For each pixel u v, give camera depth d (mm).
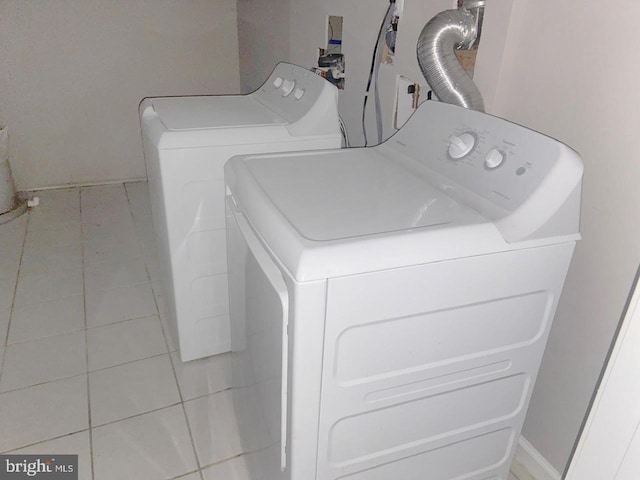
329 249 816
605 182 1119
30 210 3160
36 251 2686
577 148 1163
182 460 1519
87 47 3211
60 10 3070
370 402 987
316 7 2135
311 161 1270
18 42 3055
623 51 1026
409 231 892
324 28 2100
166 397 1749
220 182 1572
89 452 1534
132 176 3654
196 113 1708
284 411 962
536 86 1227
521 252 966
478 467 1264
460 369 1053
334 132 1620
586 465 940
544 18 1173
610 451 885
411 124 1324
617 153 1080
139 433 1604
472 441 1199
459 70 1283
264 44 2908
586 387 1267
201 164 1523
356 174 1190
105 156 3535
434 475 1200
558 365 1342
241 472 1482
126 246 2760
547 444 1431
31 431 1602
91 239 2828
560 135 1195
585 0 1077
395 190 1099
